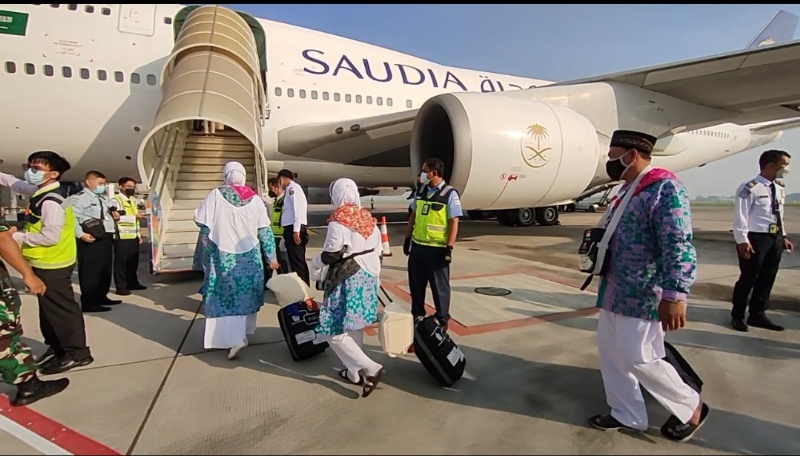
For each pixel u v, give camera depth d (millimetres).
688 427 2230
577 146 7199
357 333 2883
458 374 2795
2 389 2779
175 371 3035
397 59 10797
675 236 2068
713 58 7125
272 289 3305
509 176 6836
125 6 7941
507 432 2283
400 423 2361
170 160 7332
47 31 7289
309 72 9328
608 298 2328
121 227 5141
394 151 9867
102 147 7914
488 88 12055
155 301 4895
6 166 8102
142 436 2223
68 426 2320
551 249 8656
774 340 3699
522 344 3553
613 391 2365
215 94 5629
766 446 2180
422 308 3867
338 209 2744
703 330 3951
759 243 3871
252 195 3363
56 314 2949
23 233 2797
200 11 7656
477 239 10242
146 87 7844
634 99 8508
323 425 2334
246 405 2553
